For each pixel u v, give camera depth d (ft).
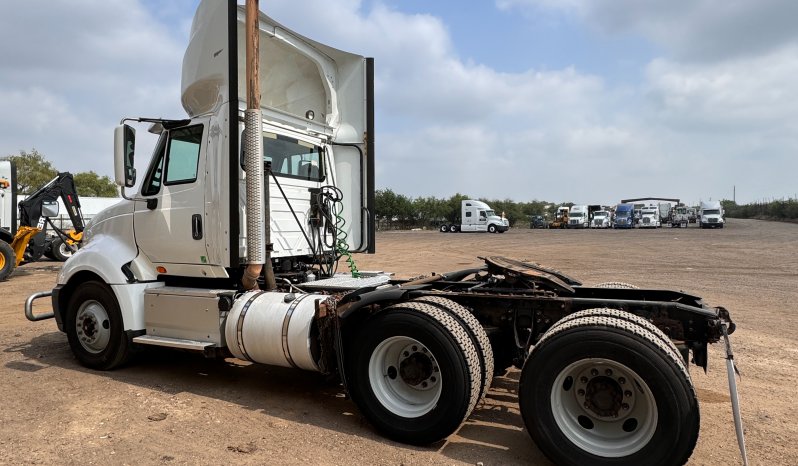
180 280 18.24
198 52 16.49
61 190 52.70
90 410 14.03
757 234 119.03
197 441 12.01
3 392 15.53
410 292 13.37
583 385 10.93
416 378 12.18
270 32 17.52
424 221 219.20
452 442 12.21
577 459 10.27
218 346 15.31
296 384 16.67
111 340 17.44
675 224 185.68
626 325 10.23
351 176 21.08
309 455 11.33
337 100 21.02
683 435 9.46
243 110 16.76
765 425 13.04
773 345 21.03
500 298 12.82
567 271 48.78
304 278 18.35
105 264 17.49
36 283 43.78
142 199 17.70
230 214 15.33
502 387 16.47
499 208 251.39
